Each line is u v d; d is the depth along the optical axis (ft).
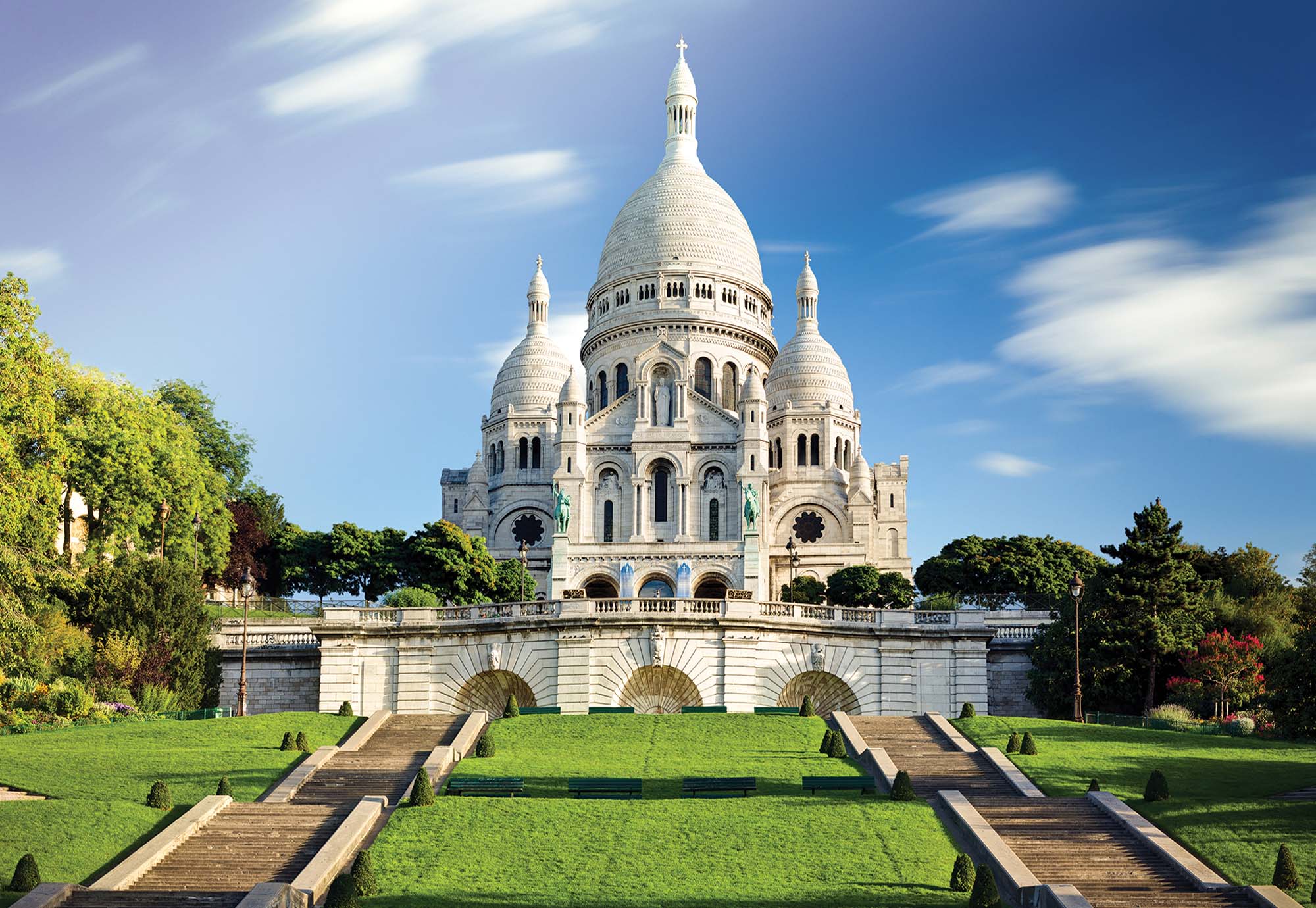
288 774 187.01
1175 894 138.72
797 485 509.35
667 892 141.38
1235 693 248.73
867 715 229.86
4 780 179.42
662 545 438.40
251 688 273.33
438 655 254.88
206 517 360.69
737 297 556.10
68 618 270.05
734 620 244.01
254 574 403.75
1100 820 161.58
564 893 141.08
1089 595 262.88
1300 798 170.09
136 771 185.26
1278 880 139.54
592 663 243.60
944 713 254.06
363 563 409.90
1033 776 182.29
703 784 175.42
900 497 519.60
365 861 143.02
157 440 345.10
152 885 144.15
